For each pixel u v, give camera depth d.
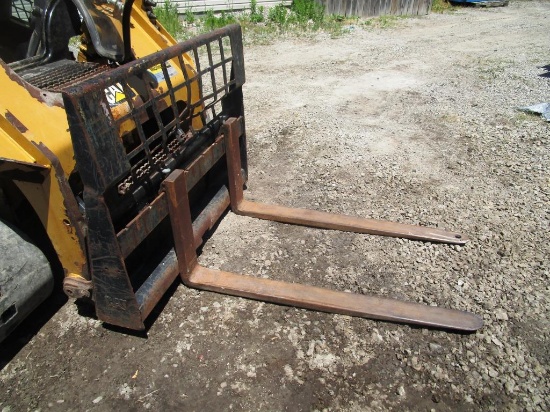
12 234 2.30
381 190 3.99
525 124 5.18
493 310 2.70
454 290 2.87
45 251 2.63
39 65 2.82
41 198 2.19
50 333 2.60
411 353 2.45
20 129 2.02
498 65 7.60
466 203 3.76
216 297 2.84
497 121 5.30
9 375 2.36
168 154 2.79
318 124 5.38
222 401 2.22
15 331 2.61
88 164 1.95
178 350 2.49
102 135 1.97
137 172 2.66
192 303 2.80
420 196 3.88
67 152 2.17
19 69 2.70
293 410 2.17
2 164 2.11
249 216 3.64
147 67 2.24
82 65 2.84
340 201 3.85
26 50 2.99
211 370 2.37
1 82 2.06
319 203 3.83
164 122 3.21
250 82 7.03
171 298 2.83
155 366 2.40
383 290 2.89
